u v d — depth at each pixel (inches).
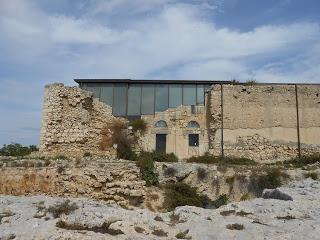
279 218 540.7
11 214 543.2
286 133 1608.0
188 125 1689.2
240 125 1606.8
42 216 526.6
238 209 586.2
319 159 1472.7
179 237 461.1
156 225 499.2
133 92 1758.1
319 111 1628.9
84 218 499.8
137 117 1729.8
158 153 1535.4
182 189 1164.5
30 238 435.2
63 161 1176.2
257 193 1164.5
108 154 1523.1
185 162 1380.4
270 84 1668.3
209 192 1195.3
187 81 1745.8
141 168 1203.9
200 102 1739.7
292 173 1198.3
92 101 1610.5
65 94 1530.5
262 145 1590.8
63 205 581.3
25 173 1121.4
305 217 547.5
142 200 1133.1
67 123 1518.2
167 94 1752.0
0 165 1143.0
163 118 1699.1
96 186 1127.0
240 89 1635.1
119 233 461.7
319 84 1653.5
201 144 1664.6
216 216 550.3
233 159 1498.5
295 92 1641.2
